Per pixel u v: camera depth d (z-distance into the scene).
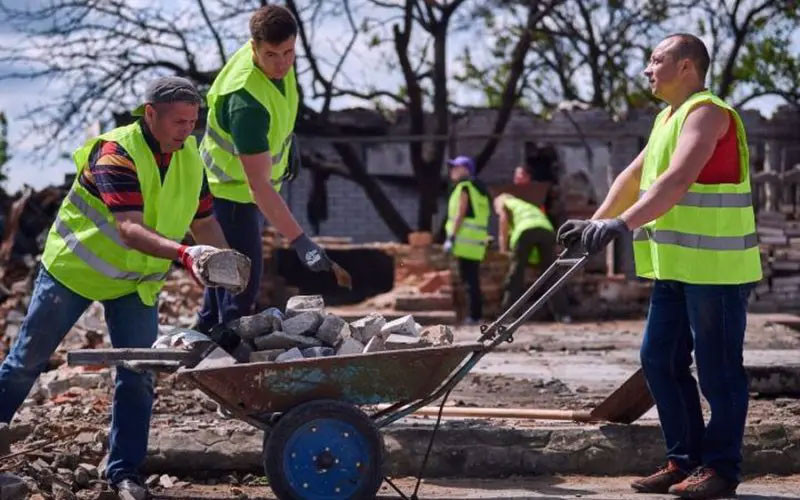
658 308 6.98
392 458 7.48
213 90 7.66
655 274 6.86
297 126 23.94
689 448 7.02
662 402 7.02
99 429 7.85
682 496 6.82
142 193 6.57
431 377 6.48
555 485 7.30
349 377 6.34
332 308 18.17
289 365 6.20
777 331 15.59
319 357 6.25
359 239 26.45
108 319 6.91
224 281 6.12
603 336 15.59
